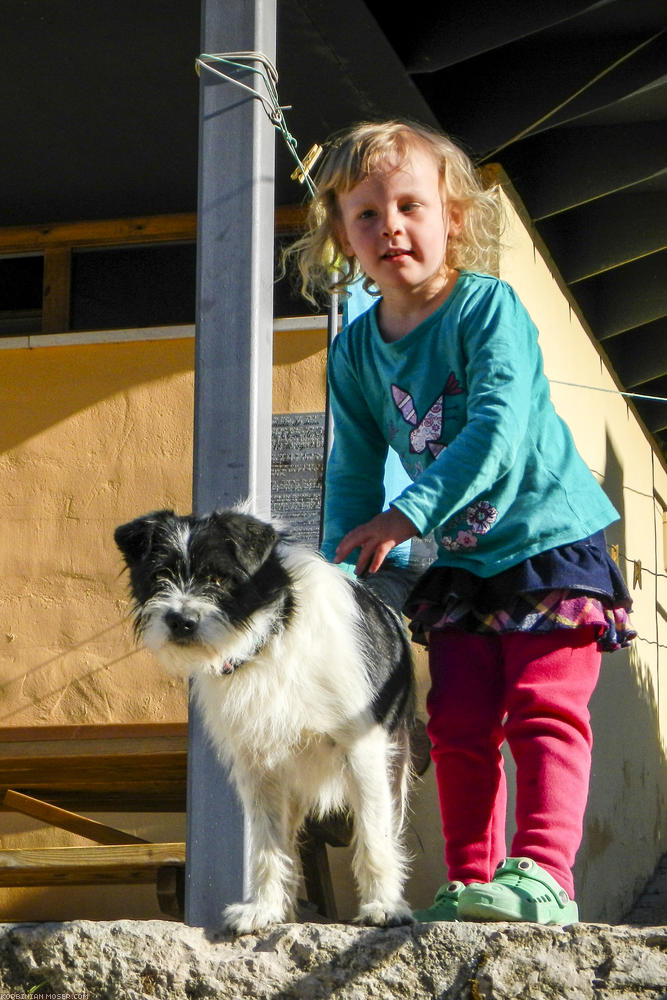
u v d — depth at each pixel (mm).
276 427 5410
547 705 3078
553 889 2850
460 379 3377
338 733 3141
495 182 5414
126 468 5629
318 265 3955
